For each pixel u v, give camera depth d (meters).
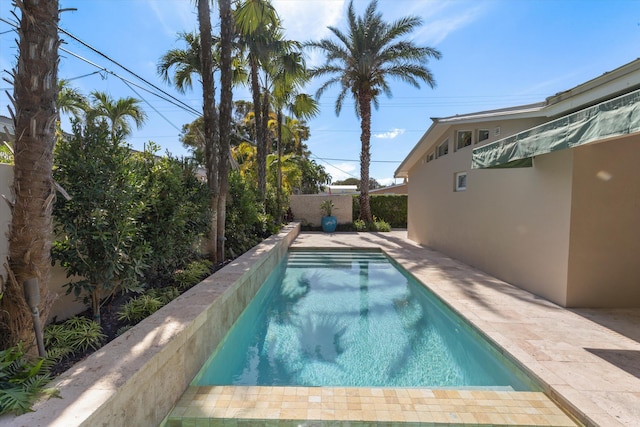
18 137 2.13
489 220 6.57
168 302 3.76
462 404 2.61
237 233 7.57
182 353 2.75
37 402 1.73
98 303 3.13
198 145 7.19
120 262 3.11
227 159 6.61
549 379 2.73
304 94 13.10
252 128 21.97
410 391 2.79
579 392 2.55
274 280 7.54
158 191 4.02
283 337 4.55
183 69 8.25
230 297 4.22
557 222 4.64
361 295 6.43
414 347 4.24
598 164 4.38
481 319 4.05
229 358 3.93
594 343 3.39
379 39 13.72
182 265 5.25
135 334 2.62
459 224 8.06
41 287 2.22
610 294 4.45
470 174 7.43
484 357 3.68
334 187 35.53
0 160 3.44
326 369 3.71
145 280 4.16
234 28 7.34
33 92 2.12
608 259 4.43
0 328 2.16
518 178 5.57
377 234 14.84
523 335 3.58
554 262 4.70
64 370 2.32
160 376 2.37
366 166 15.90
